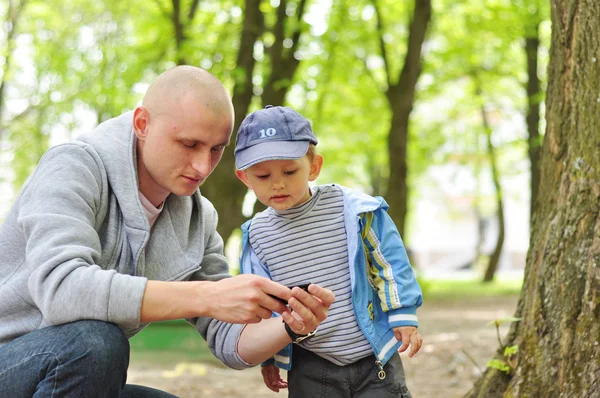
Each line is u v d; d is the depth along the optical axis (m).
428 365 6.34
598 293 3.01
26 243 2.47
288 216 3.10
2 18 17.50
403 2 16.56
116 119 2.76
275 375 3.14
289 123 2.99
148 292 2.34
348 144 21.36
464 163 22.98
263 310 2.39
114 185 2.62
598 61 3.11
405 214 14.80
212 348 2.94
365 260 3.04
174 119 2.53
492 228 41.53
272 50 11.56
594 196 3.09
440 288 20.42
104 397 2.37
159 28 14.27
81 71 16.89
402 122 14.77
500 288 20.33
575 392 2.98
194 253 2.82
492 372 3.38
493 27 15.83
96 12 16.88
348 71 17.42
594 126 3.12
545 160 3.41
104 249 2.61
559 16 3.31
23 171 20.64
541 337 3.19
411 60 14.71
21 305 2.50
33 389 2.36
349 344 3.01
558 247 3.19
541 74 17.81
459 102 20.75
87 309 2.32
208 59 11.62
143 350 6.76
